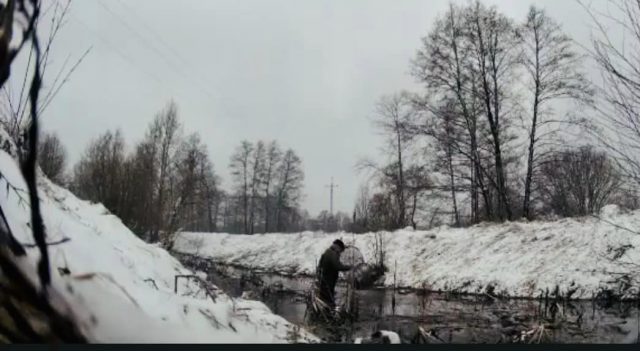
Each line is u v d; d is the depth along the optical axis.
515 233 16.53
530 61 24.03
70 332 2.66
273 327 5.61
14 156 3.98
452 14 26.02
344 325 9.16
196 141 46.41
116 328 2.95
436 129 25.53
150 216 19.95
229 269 22.61
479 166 24.08
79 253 3.52
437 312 10.71
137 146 28.36
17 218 3.11
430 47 26.06
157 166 23.86
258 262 27.56
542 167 23.69
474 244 17.17
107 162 21.27
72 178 39.94
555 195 25.45
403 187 26.27
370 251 20.20
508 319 9.71
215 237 35.53
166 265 9.19
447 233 19.17
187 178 23.12
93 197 20.81
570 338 7.77
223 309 4.54
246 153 59.19
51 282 2.71
